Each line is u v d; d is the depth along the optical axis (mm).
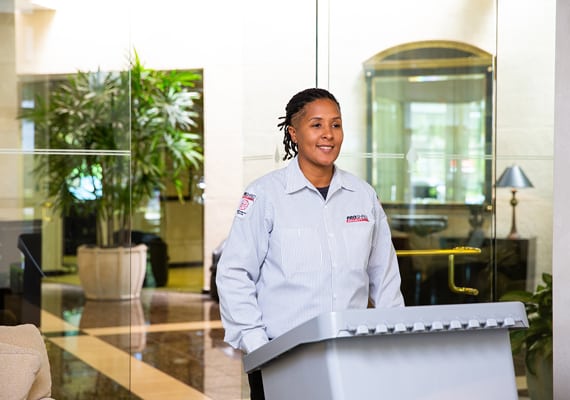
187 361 6977
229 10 11086
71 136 4992
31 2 4926
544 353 4898
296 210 2643
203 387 6066
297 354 2107
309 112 2635
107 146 5039
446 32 4824
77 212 5023
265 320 2641
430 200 4824
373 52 4727
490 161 4902
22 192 4941
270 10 4781
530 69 4941
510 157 4926
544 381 4895
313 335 1990
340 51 4680
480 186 4898
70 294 5023
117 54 5023
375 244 2787
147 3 10977
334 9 4676
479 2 4867
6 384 2924
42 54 4949
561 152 3158
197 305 10195
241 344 2574
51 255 5000
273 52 4758
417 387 2057
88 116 5004
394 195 4785
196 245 12242
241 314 2582
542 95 4949
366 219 2701
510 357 2170
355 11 4699
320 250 2619
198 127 11531
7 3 4902
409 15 4789
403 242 4793
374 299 2814
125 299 5098
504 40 4902
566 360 3164
